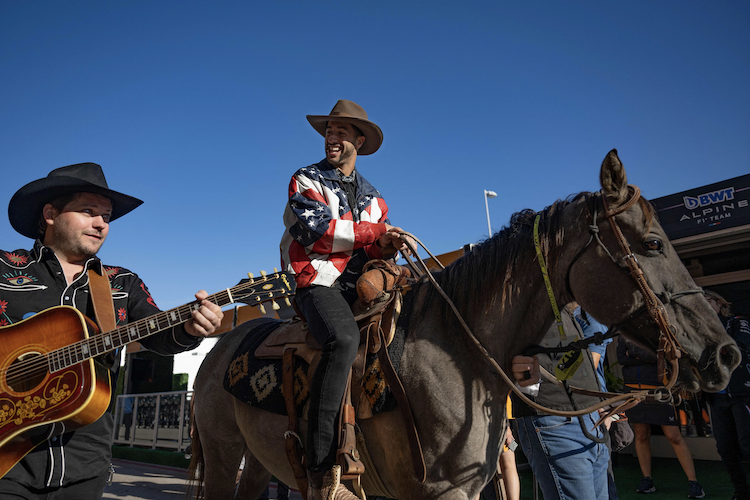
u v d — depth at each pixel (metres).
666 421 5.07
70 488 1.96
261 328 2.82
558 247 1.93
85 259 2.23
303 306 2.18
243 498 2.90
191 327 2.02
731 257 7.20
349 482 2.00
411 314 2.14
